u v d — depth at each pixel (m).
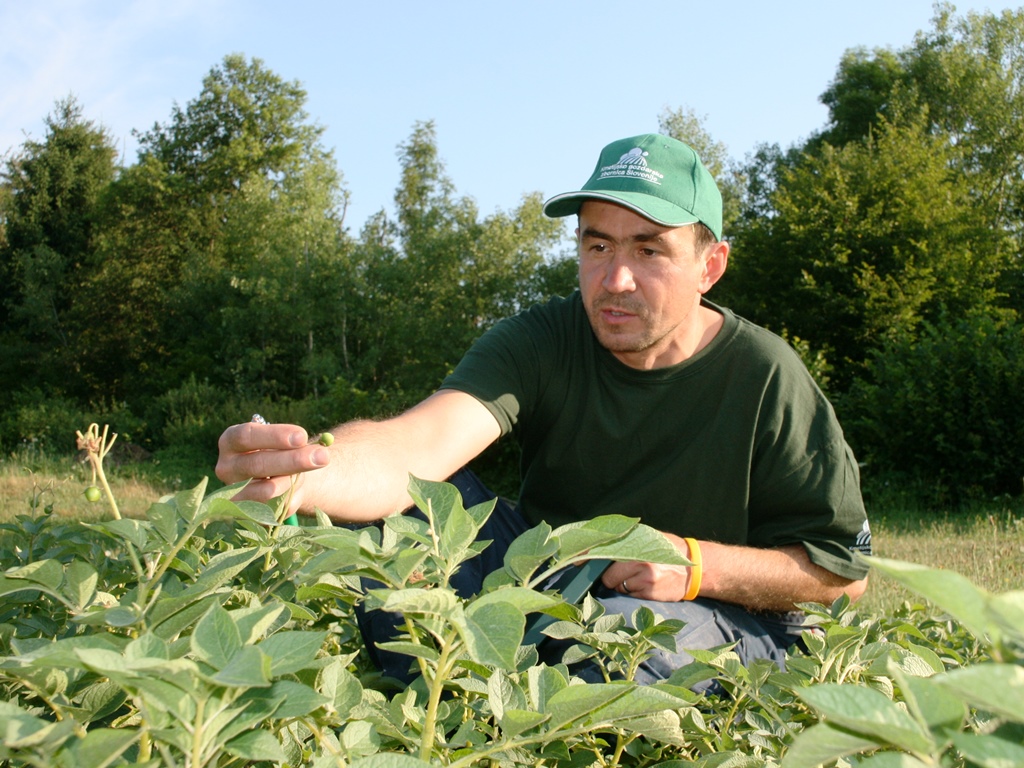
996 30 27.33
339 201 33.56
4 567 1.86
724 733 1.29
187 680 0.68
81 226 37.72
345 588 1.23
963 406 10.89
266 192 31.41
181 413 25.28
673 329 2.25
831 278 17.05
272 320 27.38
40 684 0.92
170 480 15.05
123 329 33.78
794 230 17.08
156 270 34.03
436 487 1.04
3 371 34.44
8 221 37.78
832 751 0.59
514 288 25.41
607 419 2.35
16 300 37.19
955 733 0.52
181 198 35.81
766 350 2.34
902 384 11.51
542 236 26.98
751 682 1.30
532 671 0.93
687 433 2.32
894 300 15.84
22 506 8.98
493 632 0.74
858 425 11.82
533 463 2.51
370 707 1.05
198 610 0.92
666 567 1.88
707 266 2.45
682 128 24.34
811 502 2.25
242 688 0.73
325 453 1.46
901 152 18.23
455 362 23.73
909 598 4.16
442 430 2.11
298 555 1.31
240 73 38.00
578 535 0.95
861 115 28.47
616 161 2.25
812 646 1.38
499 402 2.27
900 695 1.40
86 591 1.05
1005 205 25.59
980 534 7.64
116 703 0.94
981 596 0.52
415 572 1.05
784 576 2.08
